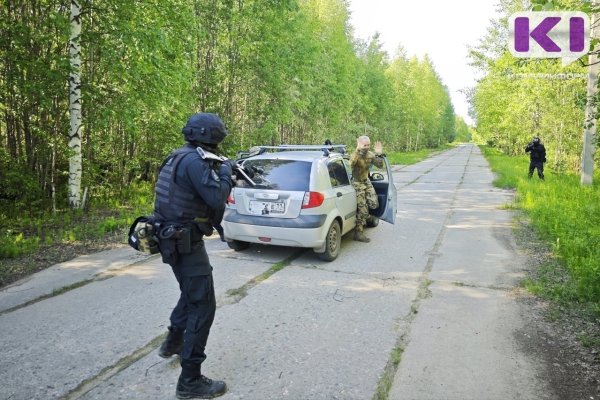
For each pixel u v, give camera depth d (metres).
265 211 6.21
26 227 8.29
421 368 3.49
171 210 3.00
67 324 4.23
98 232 7.76
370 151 7.49
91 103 9.52
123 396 3.10
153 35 8.98
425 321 4.38
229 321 4.34
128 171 12.44
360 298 4.99
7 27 8.30
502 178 17.70
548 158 23.17
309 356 3.67
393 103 47.50
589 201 11.23
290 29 16.83
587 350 3.79
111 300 4.85
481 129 54.66
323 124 28.27
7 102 9.07
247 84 16.22
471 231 8.57
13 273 5.69
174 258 2.97
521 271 6.00
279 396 3.10
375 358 3.64
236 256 6.66
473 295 5.10
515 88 24.22
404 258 6.64
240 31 14.52
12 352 3.68
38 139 9.49
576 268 5.60
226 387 3.16
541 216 9.20
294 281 5.55
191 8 12.52
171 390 3.18
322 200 6.14
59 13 8.43
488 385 3.26
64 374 3.36
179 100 11.04
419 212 10.77
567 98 19.56
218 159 3.02
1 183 8.72
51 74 8.48
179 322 3.45
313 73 23.02
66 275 5.66
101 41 9.11
